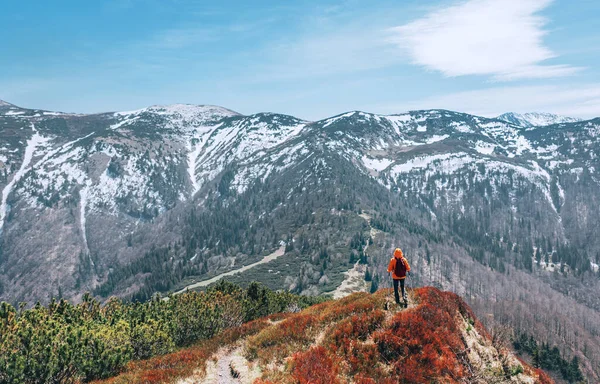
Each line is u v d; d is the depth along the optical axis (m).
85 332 19.33
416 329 17.02
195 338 27.31
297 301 43.50
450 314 20.20
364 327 17.48
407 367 15.15
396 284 19.61
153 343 22.72
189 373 17.64
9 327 17.34
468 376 15.93
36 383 15.88
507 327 22.12
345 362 15.70
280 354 17.77
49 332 17.62
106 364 18.33
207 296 33.31
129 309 28.16
